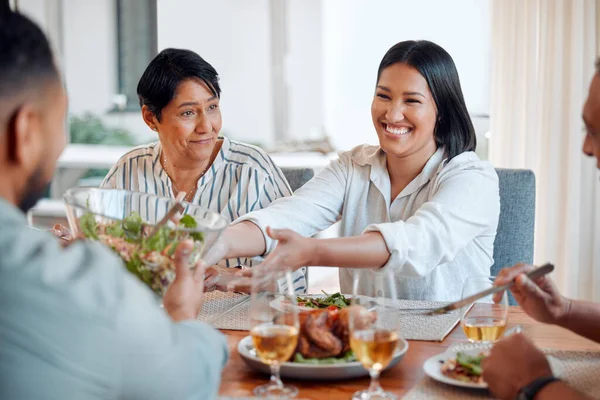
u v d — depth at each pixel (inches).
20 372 34.4
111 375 35.0
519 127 137.5
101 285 35.6
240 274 68.6
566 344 58.0
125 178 98.5
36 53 38.1
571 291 135.0
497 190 82.8
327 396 48.1
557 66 133.2
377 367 46.9
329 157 227.8
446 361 53.4
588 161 133.9
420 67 79.0
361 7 238.2
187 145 90.3
